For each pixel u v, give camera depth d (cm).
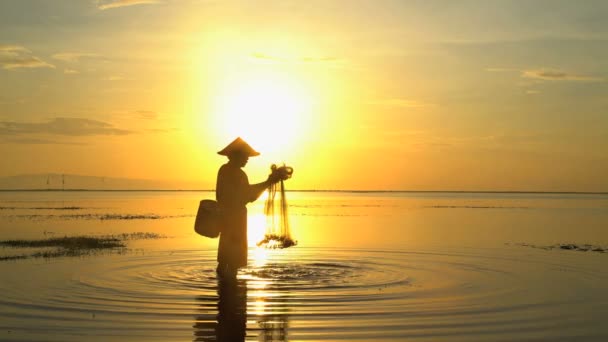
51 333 912
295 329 940
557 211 5956
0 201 9825
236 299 1153
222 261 1399
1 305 1093
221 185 1404
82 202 9319
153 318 1002
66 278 1389
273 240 1421
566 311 1071
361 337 898
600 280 1402
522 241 2420
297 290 1247
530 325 973
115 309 1064
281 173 1417
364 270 1537
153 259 1725
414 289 1267
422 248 2083
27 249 1997
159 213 5138
